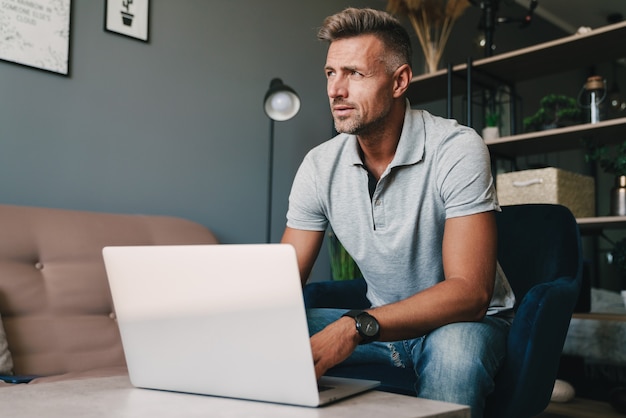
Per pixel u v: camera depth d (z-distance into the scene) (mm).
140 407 734
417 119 1287
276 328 745
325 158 1375
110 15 2357
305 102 3086
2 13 2078
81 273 1797
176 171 2529
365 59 1198
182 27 2598
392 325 941
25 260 1723
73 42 2256
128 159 2383
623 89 5465
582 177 2867
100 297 1814
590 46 2699
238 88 2787
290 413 694
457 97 3879
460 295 1032
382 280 1352
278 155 2934
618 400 2215
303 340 726
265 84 2906
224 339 791
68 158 2219
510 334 1116
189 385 835
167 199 2492
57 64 2195
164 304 845
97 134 2301
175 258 822
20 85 2115
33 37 2143
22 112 2115
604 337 2473
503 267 1529
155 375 868
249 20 2859
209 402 773
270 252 736
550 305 1143
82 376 1454
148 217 2088
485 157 1194
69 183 2215
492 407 1103
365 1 3447
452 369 989
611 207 2658
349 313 933
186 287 820
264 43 2916
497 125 3166
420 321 980
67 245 1811
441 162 1213
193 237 2098
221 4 2748
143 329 870
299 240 1400
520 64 2932
